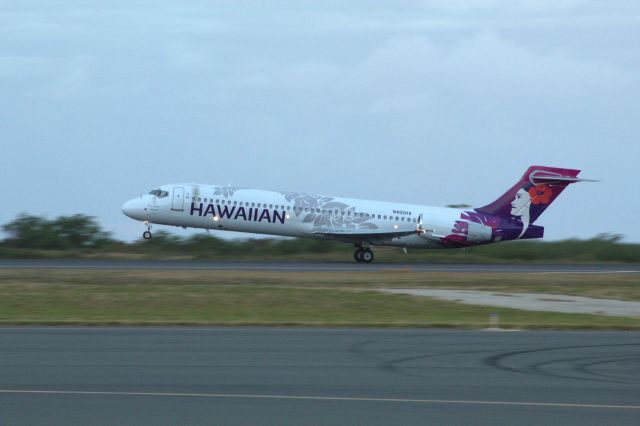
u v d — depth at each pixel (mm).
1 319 115062
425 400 64750
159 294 141750
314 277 179625
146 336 97875
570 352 88000
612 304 142875
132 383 70000
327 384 70312
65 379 71375
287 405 62812
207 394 66188
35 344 90562
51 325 109625
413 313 129625
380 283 170125
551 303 143000
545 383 71500
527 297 151125
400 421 58688
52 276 169750
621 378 74000
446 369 77438
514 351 88375
